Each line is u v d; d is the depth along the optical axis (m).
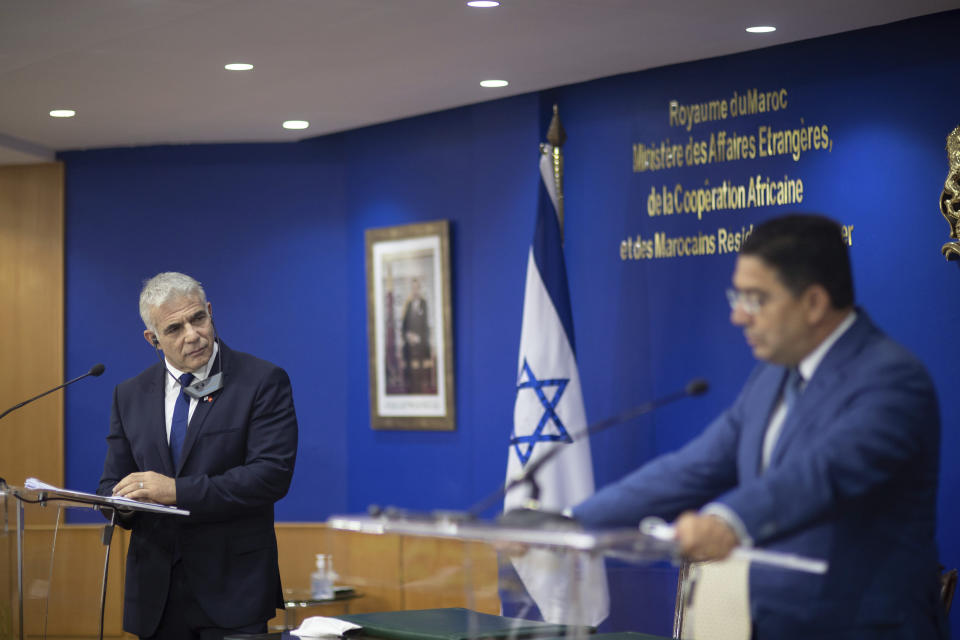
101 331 7.94
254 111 6.94
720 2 4.87
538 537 1.83
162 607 3.75
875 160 5.29
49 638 7.16
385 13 4.99
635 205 6.22
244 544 3.84
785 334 2.23
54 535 3.92
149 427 3.92
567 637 2.79
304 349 7.77
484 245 6.80
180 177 7.94
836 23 5.20
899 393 2.14
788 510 2.03
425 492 7.19
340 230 7.74
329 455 7.71
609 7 4.93
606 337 6.31
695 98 5.98
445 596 6.05
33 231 8.01
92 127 7.32
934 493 2.23
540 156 6.52
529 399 5.91
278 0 4.78
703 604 2.44
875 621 2.16
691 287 5.98
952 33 5.03
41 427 7.94
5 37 5.26
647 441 6.11
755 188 5.74
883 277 5.25
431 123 7.18
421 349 7.16
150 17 4.99
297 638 2.96
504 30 5.29
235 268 7.88
